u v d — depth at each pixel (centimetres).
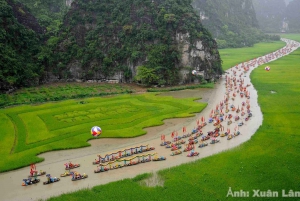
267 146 6278
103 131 7269
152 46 12138
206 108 9250
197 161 5716
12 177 5284
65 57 12231
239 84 12388
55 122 7769
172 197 4591
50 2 14862
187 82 12350
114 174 5406
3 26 10838
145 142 6788
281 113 8444
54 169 5578
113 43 12538
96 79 12350
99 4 13062
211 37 13612
